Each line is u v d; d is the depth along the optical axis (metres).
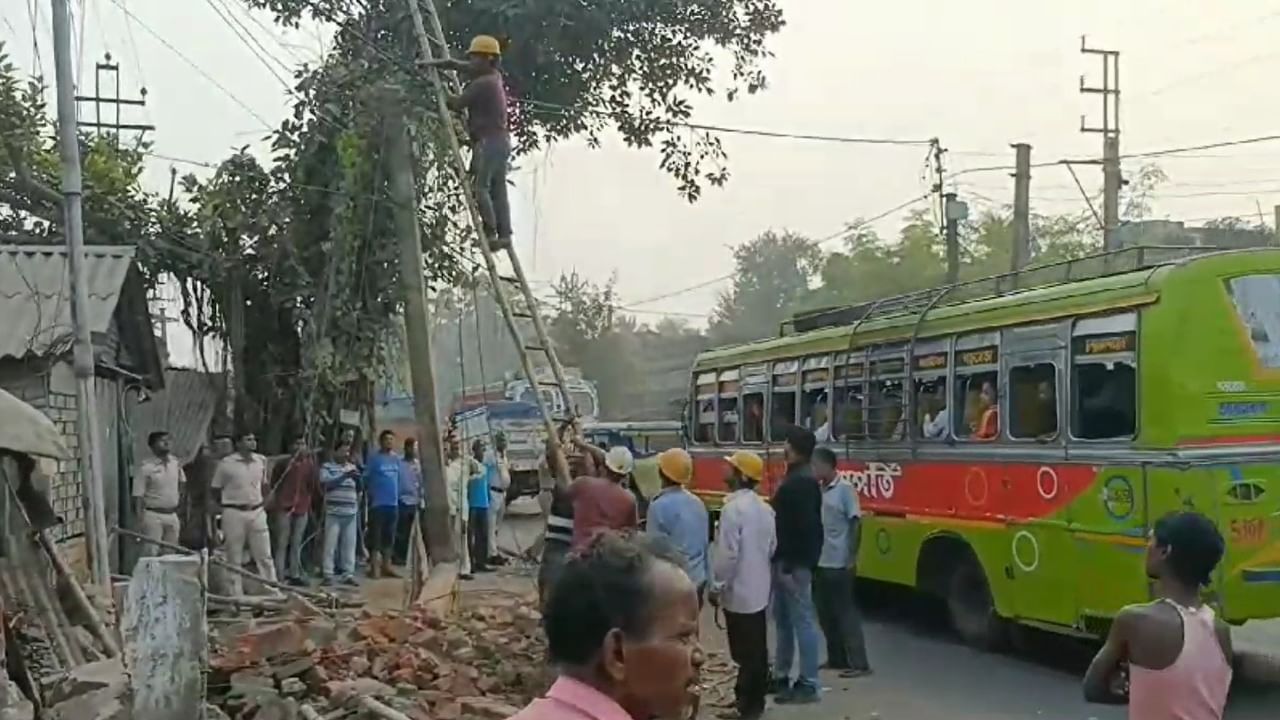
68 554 13.57
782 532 10.71
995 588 12.12
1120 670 4.57
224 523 15.13
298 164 18.52
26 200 20.02
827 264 60.62
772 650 13.34
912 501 13.61
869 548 14.51
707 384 19.86
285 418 19.91
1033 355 11.58
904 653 13.00
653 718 2.47
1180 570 4.46
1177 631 4.35
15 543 9.76
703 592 10.30
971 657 12.66
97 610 10.33
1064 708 10.27
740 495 10.06
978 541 12.38
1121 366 10.46
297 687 8.59
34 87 21.64
